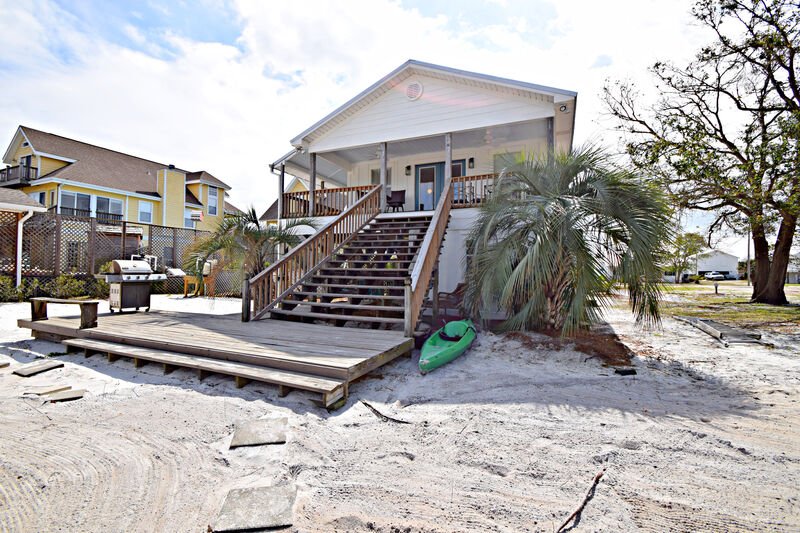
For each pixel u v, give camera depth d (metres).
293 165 13.94
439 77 10.59
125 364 4.96
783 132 8.92
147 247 15.25
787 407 3.53
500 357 5.20
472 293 6.51
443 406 3.65
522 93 9.64
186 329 5.87
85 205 20.05
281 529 1.89
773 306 11.77
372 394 3.99
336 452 2.74
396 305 7.12
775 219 11.26
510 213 5.71
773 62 10.52
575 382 4.32
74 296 11.86
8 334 6.64
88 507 2.09
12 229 11.30
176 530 1.90
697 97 12.02
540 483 2.32
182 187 24.11
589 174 5.84
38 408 3.53
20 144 21.31
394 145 12.08
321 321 7.25
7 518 1.99
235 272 12.61
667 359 5.18
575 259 5.17
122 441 2.89
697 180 10.13
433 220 7.57
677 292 19.48
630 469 2.47
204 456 2.68
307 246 8.05
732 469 2.46
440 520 1.98
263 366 4.19
